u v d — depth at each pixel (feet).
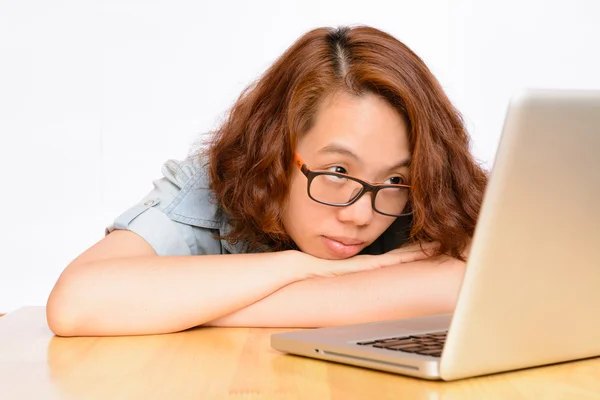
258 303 3.95
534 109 2.22
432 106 4.38
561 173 2.34
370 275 4.06
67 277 3.83
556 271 2.51
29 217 10.39
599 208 2.44
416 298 3.96
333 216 4.22
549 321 2.63
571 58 10.51
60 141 10.34
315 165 4.20
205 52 10.17
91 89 10.28
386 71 4.13
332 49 4.28
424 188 4.25
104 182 10.38
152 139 10.30
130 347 3.42
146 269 3.88
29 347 3.45
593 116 2.30
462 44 10.48
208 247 5.04
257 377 2.77
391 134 4.12
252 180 4.55
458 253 4.38
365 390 2.56
